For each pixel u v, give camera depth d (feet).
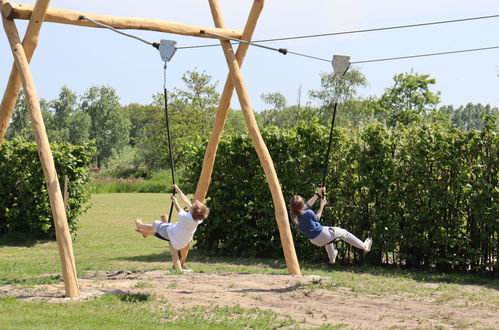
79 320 26.40
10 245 62.13
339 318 29.25
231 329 25.77
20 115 281.54
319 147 52.90
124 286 35.70
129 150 413.39
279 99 323.37
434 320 29.50
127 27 39.14
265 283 38.40
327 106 218.18
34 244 62.90
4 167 63.82
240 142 55.36
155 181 176.24
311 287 37.01
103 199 132.05
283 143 53.78
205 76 219.82
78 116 368.48
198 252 58.90
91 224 81.41
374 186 50.26
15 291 33.47
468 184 45.80
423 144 48.08
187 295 33.22
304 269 48.80
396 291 37.42
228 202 56.08
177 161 206.18
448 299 35.17
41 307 29.12
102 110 391.65
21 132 271.69
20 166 63.52
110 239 67.67
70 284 32.09
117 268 46.60
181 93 219.82
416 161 48.47
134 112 492.95
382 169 50.39
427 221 48.55
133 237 69.62
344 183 52.34
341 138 52.37
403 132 50.44
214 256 56.54
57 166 63.16
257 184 54.60
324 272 46.32
